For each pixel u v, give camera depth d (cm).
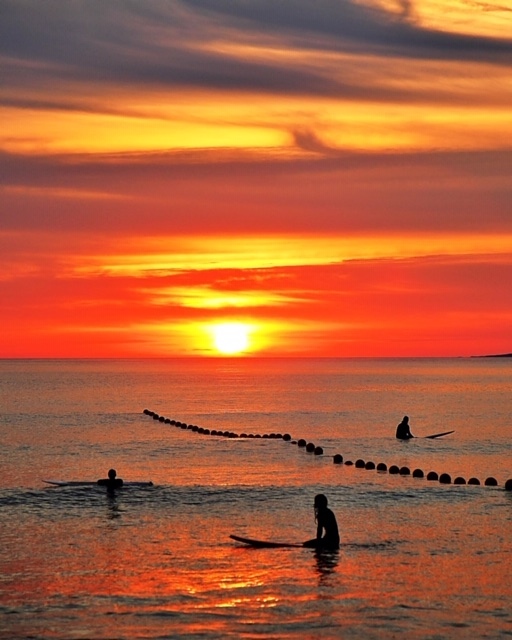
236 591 2620
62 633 2269
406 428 7338
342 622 2342
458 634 2253
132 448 6594
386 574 2788
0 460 5822
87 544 3225
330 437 7519
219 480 4847
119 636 2242
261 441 7150
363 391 16012
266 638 2227
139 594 2594
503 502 4094
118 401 12875
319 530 3175
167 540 3294
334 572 2817
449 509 3906
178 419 9594
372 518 3691
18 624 2339
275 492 4397
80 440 7175
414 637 2231
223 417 9869
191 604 2500
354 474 5112
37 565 2922
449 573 2797
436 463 5722
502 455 6141
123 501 4122
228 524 3597
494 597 2550
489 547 3139
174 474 5122
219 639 2220
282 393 15262
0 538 3331
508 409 11069
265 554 3053
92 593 2605
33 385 18488
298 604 2494
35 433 7769
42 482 4731
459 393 15275
